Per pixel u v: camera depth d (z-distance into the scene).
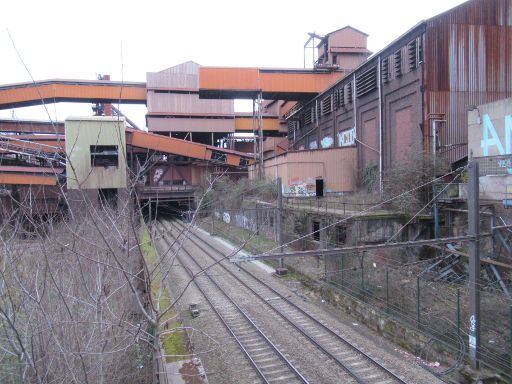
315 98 48.03
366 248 10.09
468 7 25.84
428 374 11.31
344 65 53.19
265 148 73.88
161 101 56.50
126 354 8.87
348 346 13.07
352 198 30.83
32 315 5.91
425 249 21.08
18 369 6.04
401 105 28.86
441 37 25.53
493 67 26.11
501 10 26.27
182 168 53.59
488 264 16.78
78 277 7.30
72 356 5.88
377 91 32.75
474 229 11.05
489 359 11.34
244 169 53.00
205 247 32.66
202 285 21.11
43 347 5.88
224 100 58.88
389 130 30.84
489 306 13.95
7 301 5.47
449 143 25.33
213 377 11.30
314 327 14.85
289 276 22.64
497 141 19.03
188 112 57.56
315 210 26.36
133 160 51.22
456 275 18.08
